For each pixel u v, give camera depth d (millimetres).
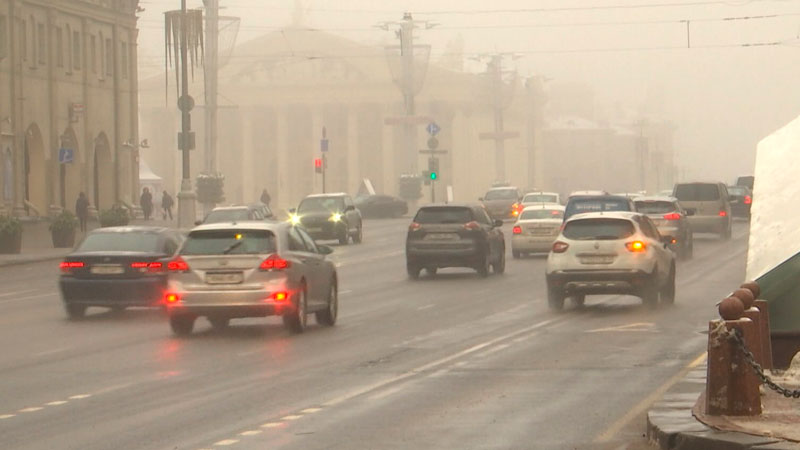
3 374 56469
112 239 85625
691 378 49625
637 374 53688
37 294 106125
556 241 86000
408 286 108750
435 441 38969
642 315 80938
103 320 83000
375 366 57688
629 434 39719
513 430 40719
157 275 83750
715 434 35469
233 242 72375
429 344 66562
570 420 42469
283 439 39469
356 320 80688
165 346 67125
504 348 64250
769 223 49156
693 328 72562
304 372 55781
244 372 56094
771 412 38844
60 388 51875
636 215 87750
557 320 78562
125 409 46062
